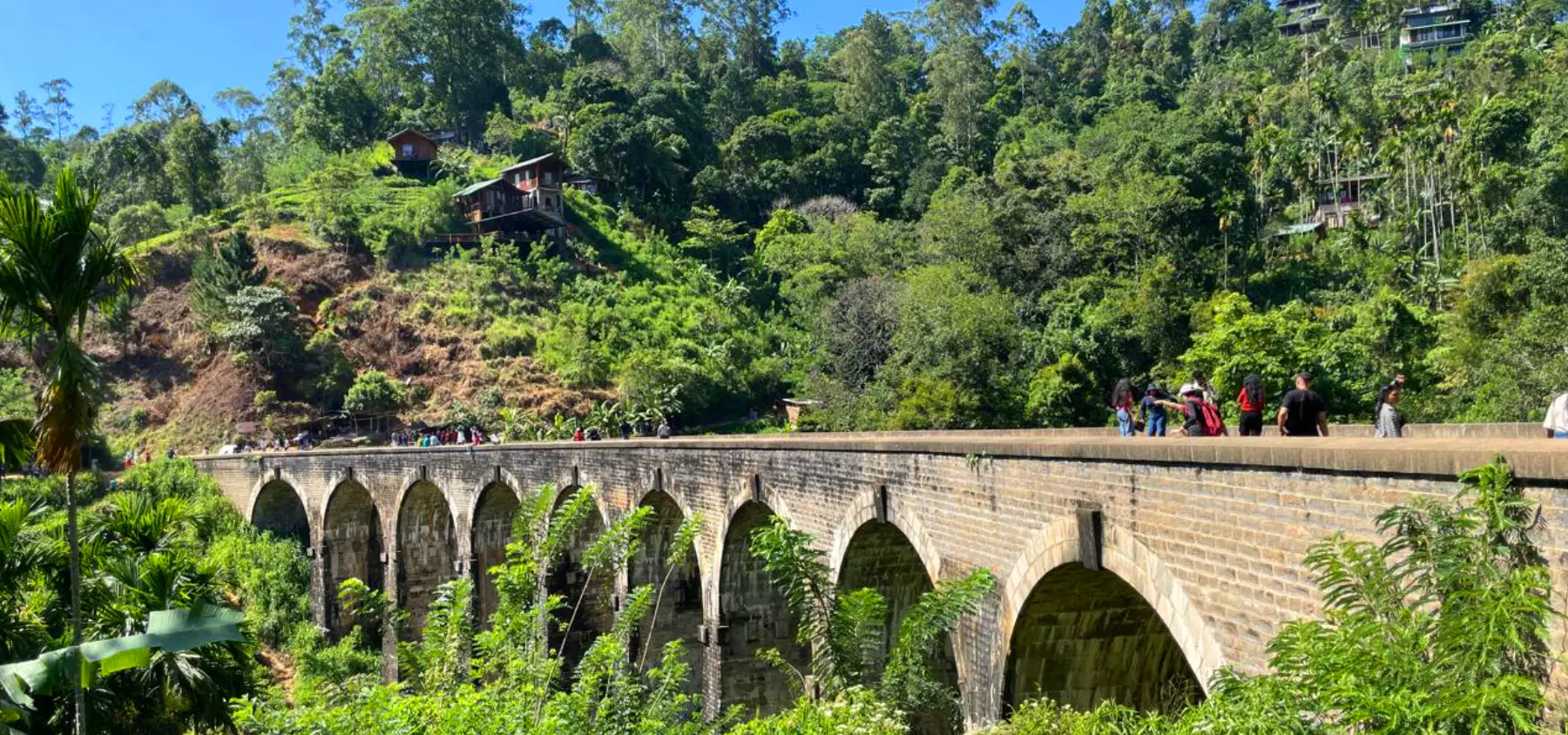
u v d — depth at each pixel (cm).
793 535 1598
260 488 6538
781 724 1541
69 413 1788
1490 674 977
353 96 13850
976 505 1969
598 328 9950
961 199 8088
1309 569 1240
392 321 9781
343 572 5847
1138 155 8281
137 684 2691
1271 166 9631
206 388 9162
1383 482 1145
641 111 13300
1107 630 1894
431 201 11000
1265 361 4450
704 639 3116
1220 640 1388
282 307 9394
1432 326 5241
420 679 1700
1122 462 1582
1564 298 4528
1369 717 1030
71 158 13512
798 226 11706
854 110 14575
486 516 4638
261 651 5250
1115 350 6184
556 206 11425
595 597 4053
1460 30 14062
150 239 10731
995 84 15062
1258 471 1323
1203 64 14862
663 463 3372
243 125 15262
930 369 6197
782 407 9438
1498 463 1009
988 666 1964
